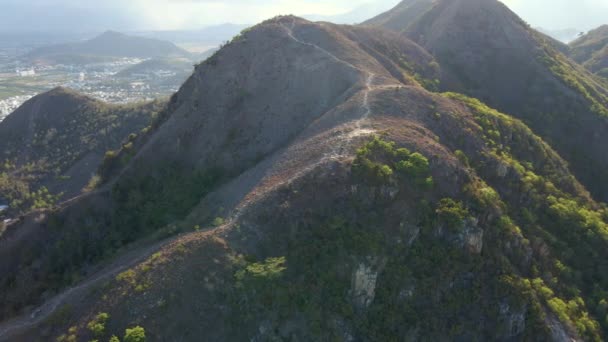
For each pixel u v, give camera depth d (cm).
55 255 9206
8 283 9125
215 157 10562
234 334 5806
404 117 8956
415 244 6669
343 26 14925
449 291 6538
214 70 12375
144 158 10931
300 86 11244
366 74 11125
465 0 18238
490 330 6456
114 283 6300
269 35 12950
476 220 6825
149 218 9419
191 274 6169
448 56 16362
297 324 5972
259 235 6769
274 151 10081
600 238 8175
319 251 6450
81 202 10112
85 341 5547
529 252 7288
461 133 8906
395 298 6378
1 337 6356
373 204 6844
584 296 7469
